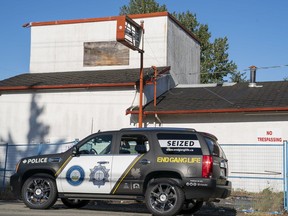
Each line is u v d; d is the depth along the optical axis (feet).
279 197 45.32
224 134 65.26
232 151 64.39
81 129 71.61
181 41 88.33
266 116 63.26
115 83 68.74
